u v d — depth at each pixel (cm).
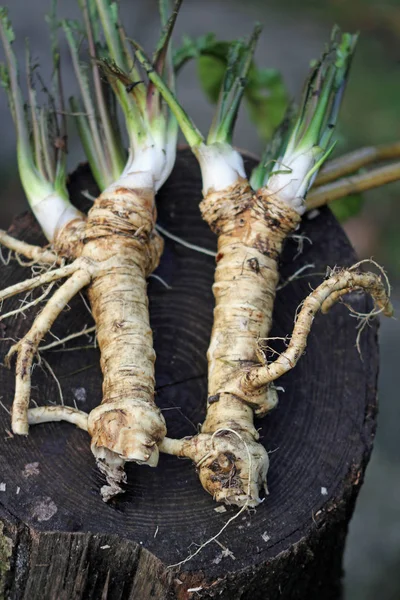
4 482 78
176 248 89
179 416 83
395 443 117
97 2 88
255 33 90
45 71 149
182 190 92
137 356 80
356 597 111
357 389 85
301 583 83
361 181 91
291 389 84
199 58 101
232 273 83
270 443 82
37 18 158
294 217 85
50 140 89
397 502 115
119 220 83
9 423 81
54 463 80
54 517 77
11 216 136
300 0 171
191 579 76
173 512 78
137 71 88
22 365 79
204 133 146
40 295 86
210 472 77
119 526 77
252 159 94
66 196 88
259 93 104
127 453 77
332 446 82
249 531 78
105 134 89
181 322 87
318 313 87
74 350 84
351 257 90
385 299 81
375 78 156
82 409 82
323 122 88
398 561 113
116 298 82
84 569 78
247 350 81
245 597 78
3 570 79
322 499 80
